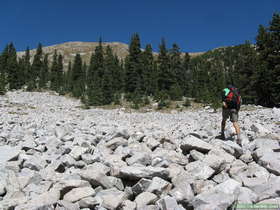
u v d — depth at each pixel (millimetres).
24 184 5117
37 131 11711
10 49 83125
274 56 39781
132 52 61469
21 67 75125
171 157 6609
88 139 9164
